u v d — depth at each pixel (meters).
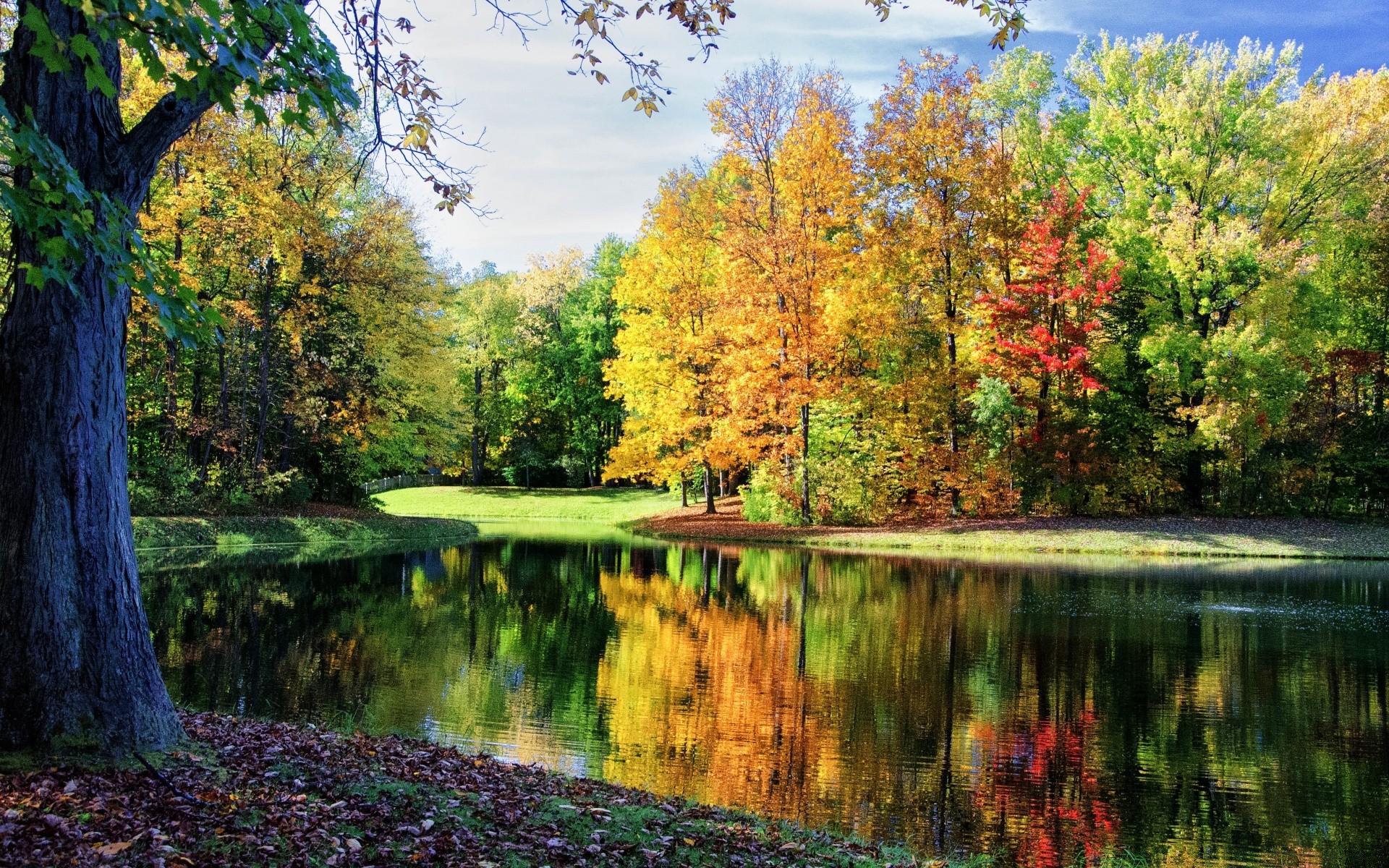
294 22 4.39
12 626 5.03
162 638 12.47
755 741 8.53
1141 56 33.78
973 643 13.08
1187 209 29.45
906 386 29.12
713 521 33.91
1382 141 30.48
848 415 32.03
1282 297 28.33
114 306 5.41
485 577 20.16
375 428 30.19
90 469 5.27
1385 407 32.53
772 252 28.86
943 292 29.98
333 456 31.48
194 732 6.16
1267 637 13.62
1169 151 31.78
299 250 24.95
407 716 8.98
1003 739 8.77
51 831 4.09
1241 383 28.47
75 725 5.06
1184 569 22.16
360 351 29.30
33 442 5.09
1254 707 9.97
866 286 29.45
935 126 29.12
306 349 28.62
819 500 30.88
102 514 5.34
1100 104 34.00
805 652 12.44
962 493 30.59
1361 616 15.45
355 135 26.11
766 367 29.61
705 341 31.44
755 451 31.25
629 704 9.73
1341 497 30.97
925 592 18.00
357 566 21.58
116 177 5.20
